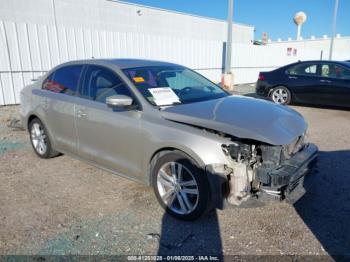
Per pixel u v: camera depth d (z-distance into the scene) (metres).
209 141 3.00
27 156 5.29
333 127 7.25
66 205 3.61
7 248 2.82
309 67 9.50
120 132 3.66
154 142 3.33
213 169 2.95
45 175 4.48
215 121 3.14
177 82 4.25
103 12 17.23
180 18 21.53
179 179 3.25
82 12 16.16
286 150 3.16
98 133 3.95
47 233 3.06
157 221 3.28
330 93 9.09
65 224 3.21
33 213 3.43
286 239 2.96
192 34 22.62
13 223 3.23
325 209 3.51
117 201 3.70
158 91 3.78
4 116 8.25
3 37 9.19
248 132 2.97
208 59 16.06
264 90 10.31
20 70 9.67
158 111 3.45
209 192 3.06
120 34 11.96
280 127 3.23
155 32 20.22
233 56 17.50
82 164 4.91
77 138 4.32
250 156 2.99
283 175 2.89
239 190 2.96
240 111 3.47
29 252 2.77
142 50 12.88
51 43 10.19
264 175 2.92
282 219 3.30
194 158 3.04
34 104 5.02
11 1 13.00
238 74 18.23
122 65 4.07
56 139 4.74
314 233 3.06
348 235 3.03
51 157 5.15
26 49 9.69
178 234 3.05
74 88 4.41
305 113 8.98
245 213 3.42
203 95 4.16
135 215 3.39
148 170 3.51
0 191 3.97
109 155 3.90
